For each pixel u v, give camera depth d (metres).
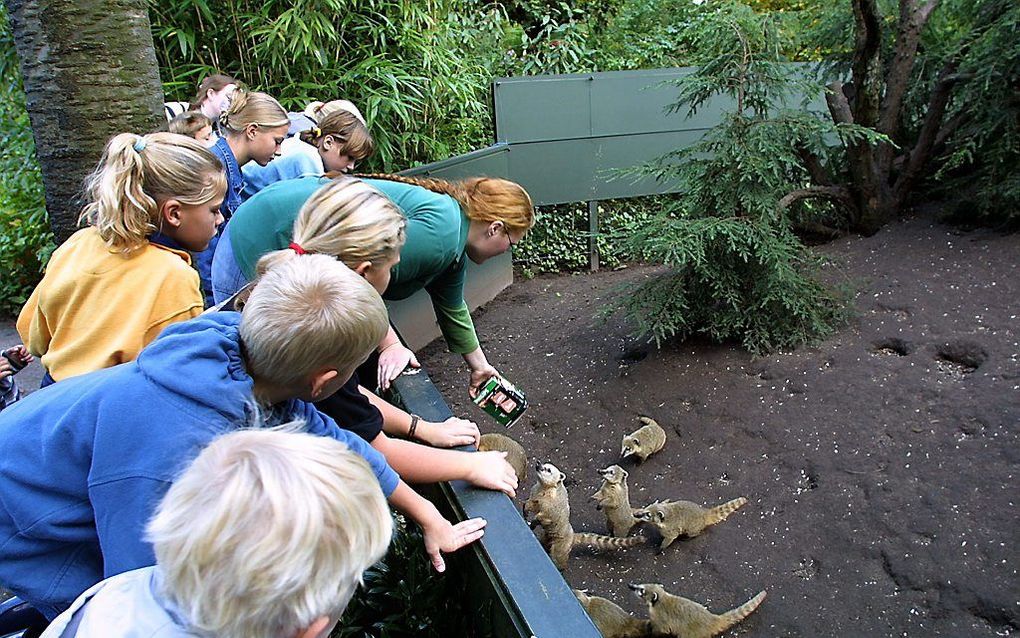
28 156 5.21
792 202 5.26
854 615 2.93
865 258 5.13
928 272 4.75
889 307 4.53
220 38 5.10
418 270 2.42
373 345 1.43
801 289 4.41
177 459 1.24
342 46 5.41
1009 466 3.32
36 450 1.32
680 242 4.17
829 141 6.45
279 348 1.32
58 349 1.98
